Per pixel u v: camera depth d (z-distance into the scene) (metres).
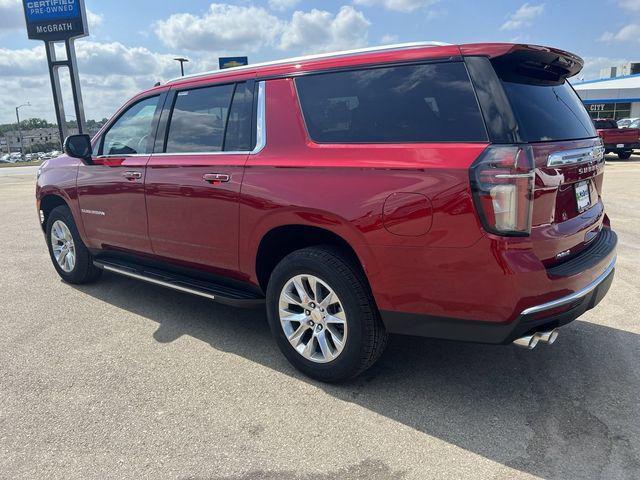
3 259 6.57
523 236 2.54
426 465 2.50
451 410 2.97
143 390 3.24
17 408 3.05
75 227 5.11
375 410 2.98
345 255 3.09
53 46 22.20
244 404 3.07
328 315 3.17
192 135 3.92
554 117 2.95
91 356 3.72
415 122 2.81
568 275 2.70
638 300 4.66
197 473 2.47
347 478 2.42
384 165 2.81
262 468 2.50
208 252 3.80
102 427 2.85
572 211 3.02
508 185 2.48
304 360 3.32
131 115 4.48
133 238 4.43
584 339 3.87
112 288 5.30
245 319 4.43
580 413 2.91
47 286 5.39
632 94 42.41
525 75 2.94
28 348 3.86
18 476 2.47
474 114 2.64
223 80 3.77
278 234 3.41
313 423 2.87
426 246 2.69
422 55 2.87
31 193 14.49
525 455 2.56
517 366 3.48
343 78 3.14
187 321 4.38
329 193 2.99
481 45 2.71
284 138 3.31
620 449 2.59
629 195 10.85
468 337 2.73
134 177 4.23
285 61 3.47
